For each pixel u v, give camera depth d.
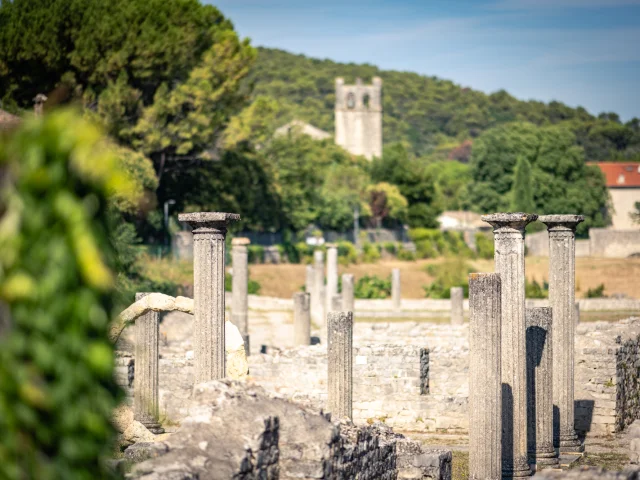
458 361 56.69
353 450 27.69
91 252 13.41
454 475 42.41
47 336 13.67
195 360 34.59
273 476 24.16
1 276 13.31
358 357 56.28
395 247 177.88
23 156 13.29
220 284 34.50
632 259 164.75
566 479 22.34
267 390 26.06
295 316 75.19
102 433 14.65
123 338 37.84
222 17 120.88
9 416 13.71
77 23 105.69
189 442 22.75
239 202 132.00
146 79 112.25
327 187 192.88
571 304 48.69
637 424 41.94
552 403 45.94
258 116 122.94
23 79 104.75
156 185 98.50
